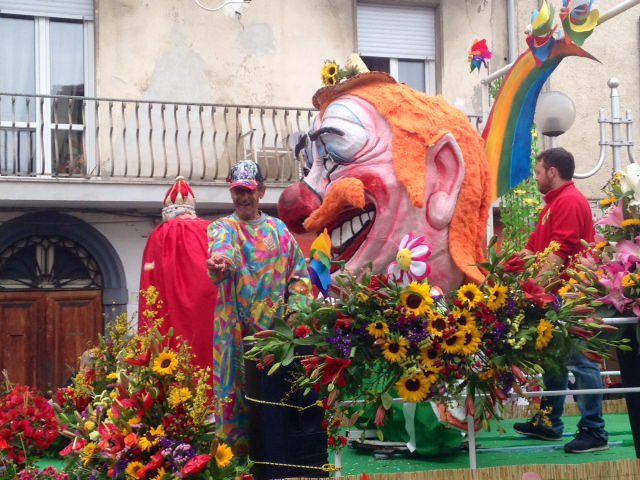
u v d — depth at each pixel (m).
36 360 15.26
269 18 16.73
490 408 4.72
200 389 4.78
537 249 6.29
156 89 16.16
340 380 4.43
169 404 4.82
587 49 17.72
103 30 15.86
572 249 6.04
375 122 5.95
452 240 5.79
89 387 5.74
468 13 17.53
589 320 4.75
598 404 5.77
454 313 4.56
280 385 4.70
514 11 17.53
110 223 15.69
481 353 4.62
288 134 16.70
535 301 4.62
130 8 16.03
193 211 7.39
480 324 4.61
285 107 16.19
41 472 5.36
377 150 5.86
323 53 16.97
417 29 17.50
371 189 5.80
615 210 5.20
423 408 5.54
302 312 4.61
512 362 4.62
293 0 16.86
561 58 6.79
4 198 14.77
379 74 6.11
